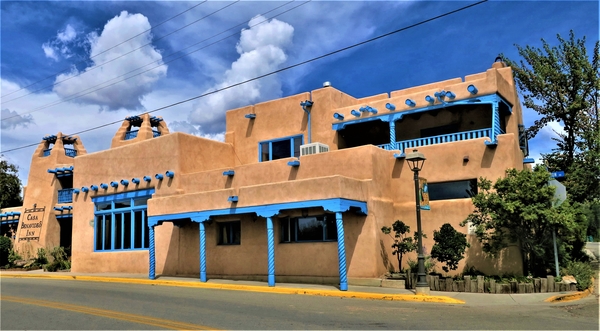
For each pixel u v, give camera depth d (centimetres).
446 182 1841
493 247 1600
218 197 1888
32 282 2127
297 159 2020
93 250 2562
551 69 2434
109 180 2539
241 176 2117
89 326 1025
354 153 1842
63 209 3141
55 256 2897
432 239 1809
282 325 991
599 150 2253
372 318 1074
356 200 1680
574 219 1577
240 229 2039
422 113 2128
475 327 966
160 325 1011
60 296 1564
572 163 2409
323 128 2211
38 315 1187
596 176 2278
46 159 3344
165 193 2253
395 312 1161
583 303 1296
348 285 1703
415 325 987
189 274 2152
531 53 2534
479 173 1759
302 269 1833
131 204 2427
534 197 1500
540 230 1576
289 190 1700
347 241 1766
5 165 3891
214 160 2403
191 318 1089
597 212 2353
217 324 1010
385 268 1773
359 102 2358
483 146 1767
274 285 1705
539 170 1564
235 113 2534
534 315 1112
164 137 2303
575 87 2405
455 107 2062
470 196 1792
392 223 1889
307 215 1853
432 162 1862
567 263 1695
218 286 1797
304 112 2284
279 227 1919
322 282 1773
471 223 1739
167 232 2262
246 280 1959
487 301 1344
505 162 1720
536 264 1700
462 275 1661
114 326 1016
